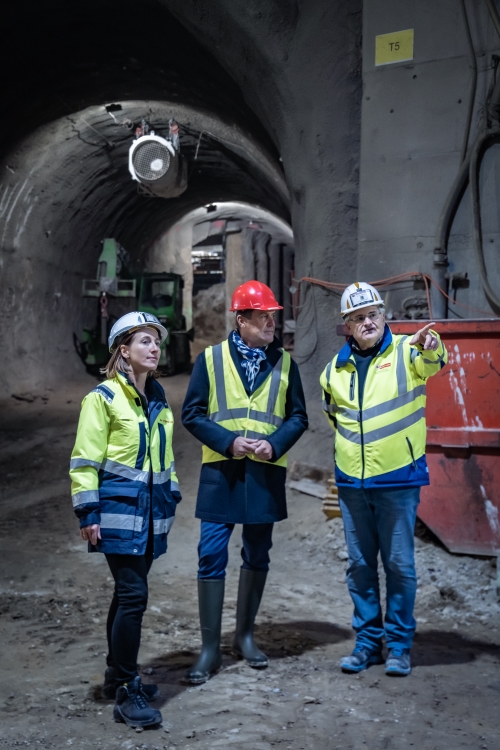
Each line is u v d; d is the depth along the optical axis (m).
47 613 4.32
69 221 13.84
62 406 12.21
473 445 4.94
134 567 2.93
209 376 3.54
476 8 5.76
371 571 3.53
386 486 3.36
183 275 21.42
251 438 3.44
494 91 5.60
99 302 16.20
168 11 7.52
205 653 3.36
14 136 10.73
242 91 7.66
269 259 20.00
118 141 12.88
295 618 4.29
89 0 8.15
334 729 2.84
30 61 9.47
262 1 6.55
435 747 2.70
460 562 5.00
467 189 5.83
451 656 3.67
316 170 6.80
